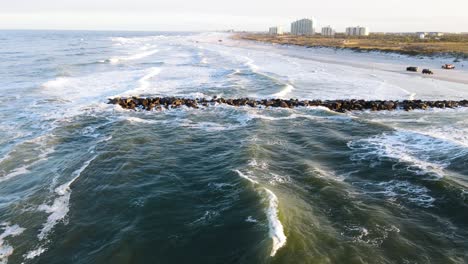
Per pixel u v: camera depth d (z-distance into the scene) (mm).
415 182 14102
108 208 12492
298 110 26109
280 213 11242
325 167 15727
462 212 11930
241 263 9461
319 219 11336
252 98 30812
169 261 9844
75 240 10766
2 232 11164
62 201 12984
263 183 13664
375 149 17688
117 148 17906
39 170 15586
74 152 17734
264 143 18688
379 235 10617
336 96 31734
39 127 21641
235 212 11805
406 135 19609
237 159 16328
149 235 10906
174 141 19312
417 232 10859
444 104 27859
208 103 28234
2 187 14062
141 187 13945
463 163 15547
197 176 14852
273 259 9305
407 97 31438
